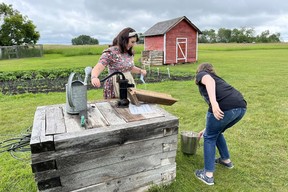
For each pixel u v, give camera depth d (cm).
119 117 212
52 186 179
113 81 272
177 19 1653
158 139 214
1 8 3522
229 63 1559
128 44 257
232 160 304
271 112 493
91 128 189
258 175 271
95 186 197
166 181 238
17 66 1596
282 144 347
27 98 620
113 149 194
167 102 236
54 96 640
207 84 221
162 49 1639
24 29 3594
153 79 935
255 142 354
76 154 179
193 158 305
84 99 219
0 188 247
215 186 250
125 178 210
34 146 163
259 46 4759
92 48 3447
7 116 470
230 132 391
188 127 418
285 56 2216
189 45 1739
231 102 224
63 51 3153
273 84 793
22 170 279
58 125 193
